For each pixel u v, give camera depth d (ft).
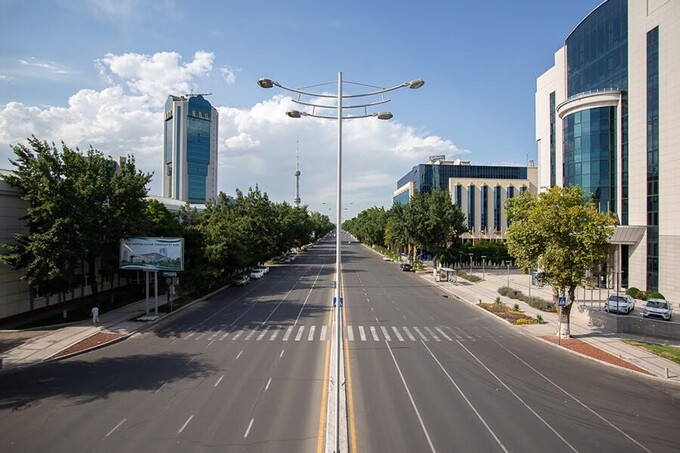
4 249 97.91
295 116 54.39
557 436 45.16
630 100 145.48
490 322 104.99
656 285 134.72
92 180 101.76
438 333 92.38
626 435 45.78
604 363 71.15
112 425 47.09
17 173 96.99
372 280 187.21
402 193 429.38
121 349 79.00
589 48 168.14
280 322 101.55
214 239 138.00
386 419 48.52
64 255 92.68
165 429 46.01
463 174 370.32
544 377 64.39
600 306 120.67
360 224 502.79
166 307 116.47
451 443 43.09
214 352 76.23
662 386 61.36
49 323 98.68
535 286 165.27
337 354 43.98
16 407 52.39
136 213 112.68
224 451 41.32
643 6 139.03
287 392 56.70
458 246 254.47
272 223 232.73
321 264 265.75
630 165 145.79
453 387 59.41
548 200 87.86
